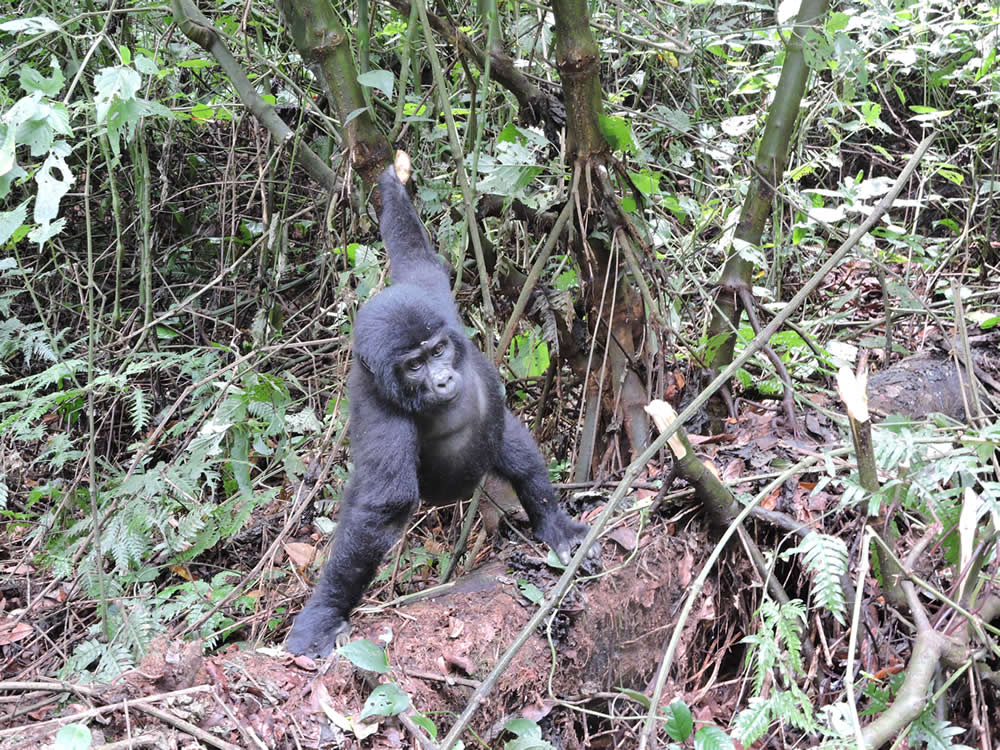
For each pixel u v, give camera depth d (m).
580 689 1.53
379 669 1.24
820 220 2.04
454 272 1.99
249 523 2.10
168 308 2.79
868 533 1.34
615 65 2.50
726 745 1.18
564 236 1.98
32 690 1.32
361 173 1.73
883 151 2.58
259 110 1.80
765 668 1.26
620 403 1.91
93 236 2.85
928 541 1.45
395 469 1.50
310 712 1.27
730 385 2.03
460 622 1.48
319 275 2.58
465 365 1.61
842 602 1.26
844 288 2.67
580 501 1.78
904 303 2.47
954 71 2.69
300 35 1.67
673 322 1.99
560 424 2.17
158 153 2.81
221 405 1.87
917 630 1.34
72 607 1.80
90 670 1.63
